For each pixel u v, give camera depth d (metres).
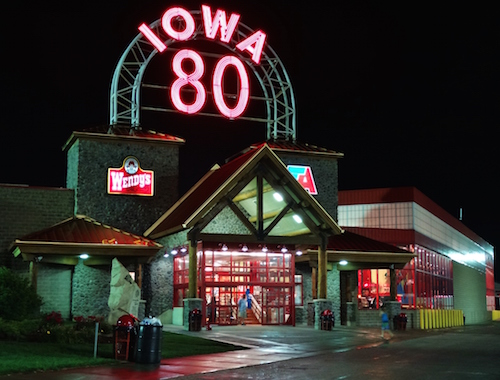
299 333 29.42
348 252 35.91
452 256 64.25
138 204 36.25
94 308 33.69
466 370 16.75
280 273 35.19
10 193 34.09
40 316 27.92
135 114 38.09
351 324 39.09
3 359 16.31
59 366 16.20
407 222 53.66
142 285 35.22
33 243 29.98
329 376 15.64
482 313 80.19
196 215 29.92
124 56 37.47
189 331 29.36
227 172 33.03
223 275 33.84
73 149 36.72
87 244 30.88
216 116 38.75
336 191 40.91
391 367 17.42
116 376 15.28
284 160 39.97
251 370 16.92
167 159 37.25
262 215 31.56
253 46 40.53
